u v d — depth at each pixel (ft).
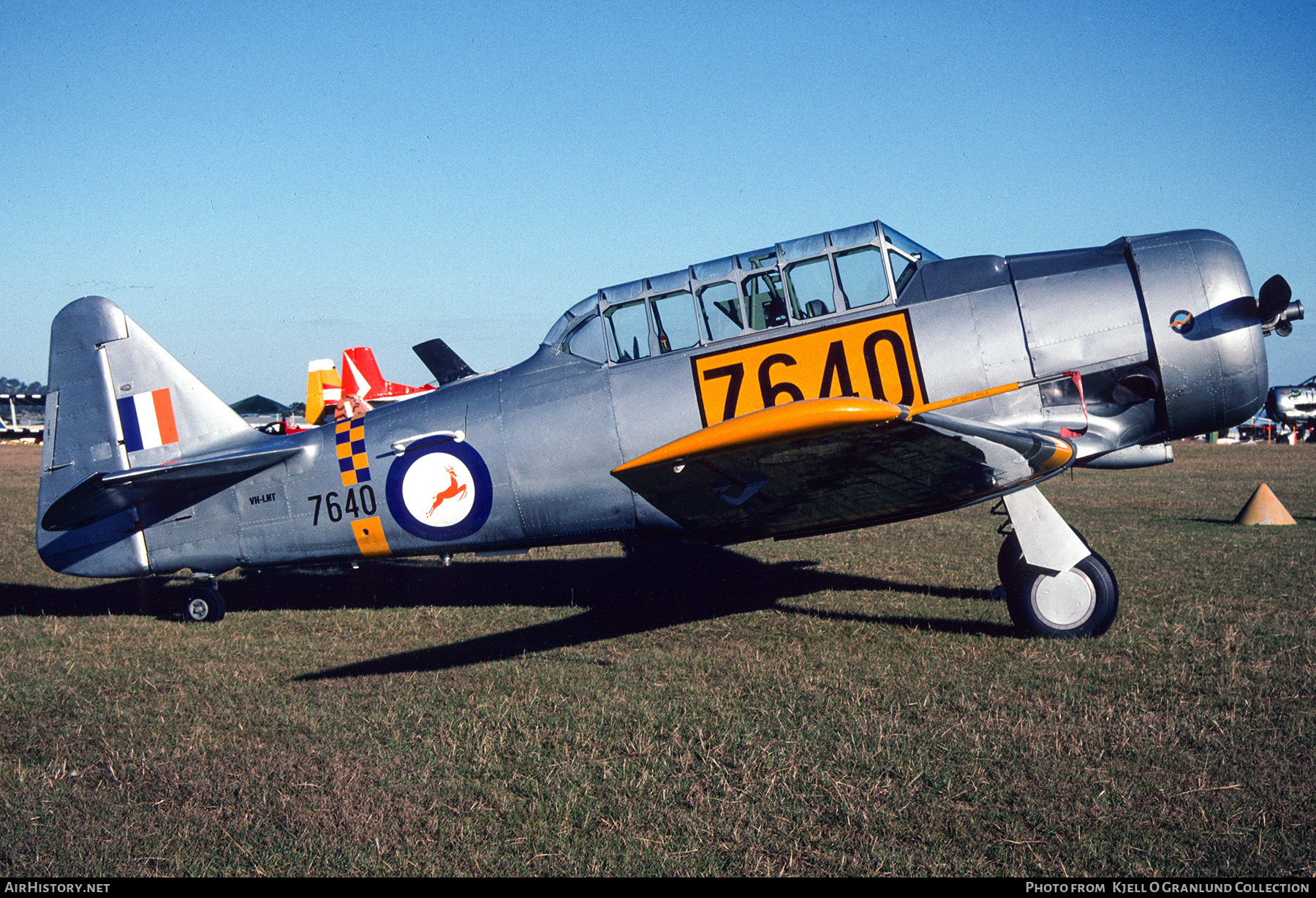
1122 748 13.03
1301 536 35.22
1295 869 9.68
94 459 28.17
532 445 23.75
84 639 23.76
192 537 26.81
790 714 15.34
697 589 28.04
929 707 15.33
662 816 11.60
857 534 39.17
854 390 21.36
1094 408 21.86
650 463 17.07
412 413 25.36
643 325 22.94
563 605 26.50
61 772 13.92
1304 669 16.53
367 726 15.67
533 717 15.71
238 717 16.51
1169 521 41.11
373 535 25.71
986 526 41.22
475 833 11.37
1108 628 19.94
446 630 23.93
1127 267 21.54
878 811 11.43
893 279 21.59
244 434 27.61
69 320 28.43
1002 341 21.12
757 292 22.12
